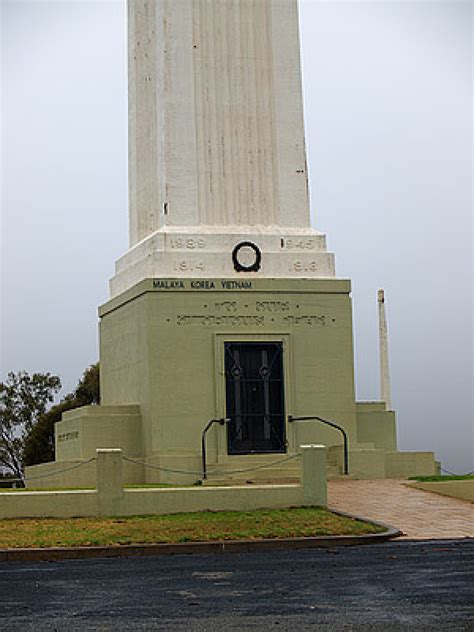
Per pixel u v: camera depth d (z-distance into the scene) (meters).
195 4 45.72
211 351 43.28
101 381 49.19
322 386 44.16
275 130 45.88
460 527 28.94
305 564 22.78
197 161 44.91
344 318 44.59
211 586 19.98
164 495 30.09
